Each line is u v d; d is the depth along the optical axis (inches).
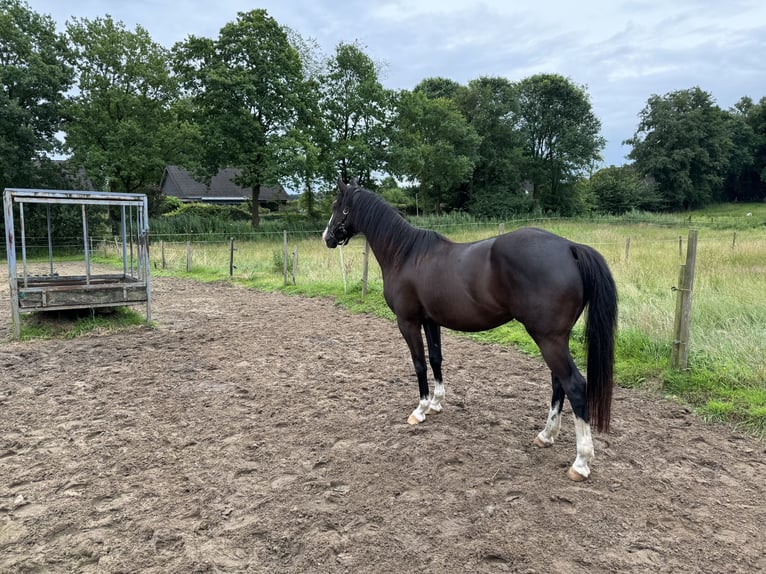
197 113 1171.3
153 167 1077.8
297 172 1123.3
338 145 1285.7
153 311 373.1
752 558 92.7
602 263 117.8
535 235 123.6
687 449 137.8
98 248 898.7
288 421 163.8
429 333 160.1
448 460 133.4
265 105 1147.3
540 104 1830.7
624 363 205.0
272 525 105.2
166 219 1133.1
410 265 148.5
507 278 122.7
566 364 119.3
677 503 111.6
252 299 424.8
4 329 313.7
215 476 127.5
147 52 1101.1
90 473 130.2
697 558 92.9
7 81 921.5
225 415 170.7
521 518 106.2
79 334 298.7
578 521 104.8
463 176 1686.8
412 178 1724.9
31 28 1000.2
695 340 209.9
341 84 1332.4
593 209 2074.3
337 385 201.2
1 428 161.2
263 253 737.6
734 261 425.1
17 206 941.8
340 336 286.5
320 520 106.4
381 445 144.3
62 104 1002.7
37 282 353.4
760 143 2405.3
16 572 92.2
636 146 2245.3
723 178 2236.7
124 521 108.3
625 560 92.4
